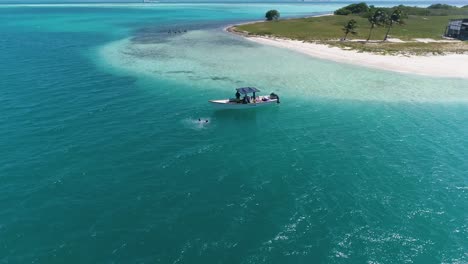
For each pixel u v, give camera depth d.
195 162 34.25
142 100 51.53
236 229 25.14
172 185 30.38
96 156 34.88
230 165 33.81
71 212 26.66
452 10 168.00
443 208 27.61
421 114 47.09
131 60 76.81
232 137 40.09
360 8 159.62
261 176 31.92
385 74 64.44
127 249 23.25
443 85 58.34
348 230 25.09
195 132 41.28
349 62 73.06
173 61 75.88
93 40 104.69
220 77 63.56
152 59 77.88
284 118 45.94
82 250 23.11
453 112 47.78
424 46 86.69
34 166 32.72
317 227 25.36
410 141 39.38
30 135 38.91
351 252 23.12
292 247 23.52
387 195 29.20
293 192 29.48
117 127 41.84
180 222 25.81
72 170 32.25
